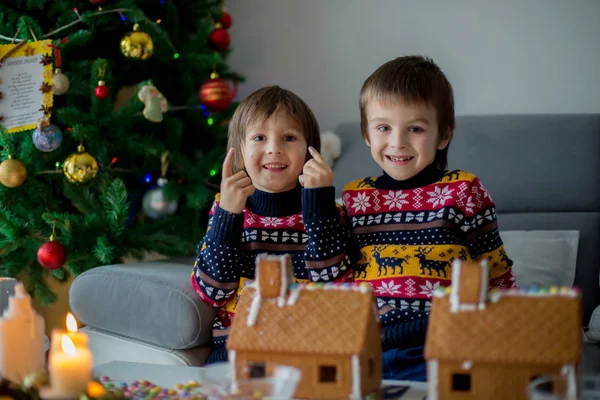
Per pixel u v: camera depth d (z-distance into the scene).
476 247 1.49
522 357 0.86
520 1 2.40
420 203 1.48
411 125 1.43
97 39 2.32
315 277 1.42
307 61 2.68
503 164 2.06
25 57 1.95
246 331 0.97
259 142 1.53
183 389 1.04
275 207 1.55
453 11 2.47
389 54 2.57
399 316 1.39
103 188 2.12
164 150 2.22
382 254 1.46
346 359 0.94
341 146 2.29
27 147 2.04
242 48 2.76
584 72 2.36
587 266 1.95
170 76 2.43
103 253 1.99
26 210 2.09
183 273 1.70
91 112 2.12
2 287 1.37
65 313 2.41
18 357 1.04
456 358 0.88
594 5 2.33
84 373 0.91
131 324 1.67
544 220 2.01
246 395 0.89
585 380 1.08
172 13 2.35
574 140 2.04
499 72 2.44
